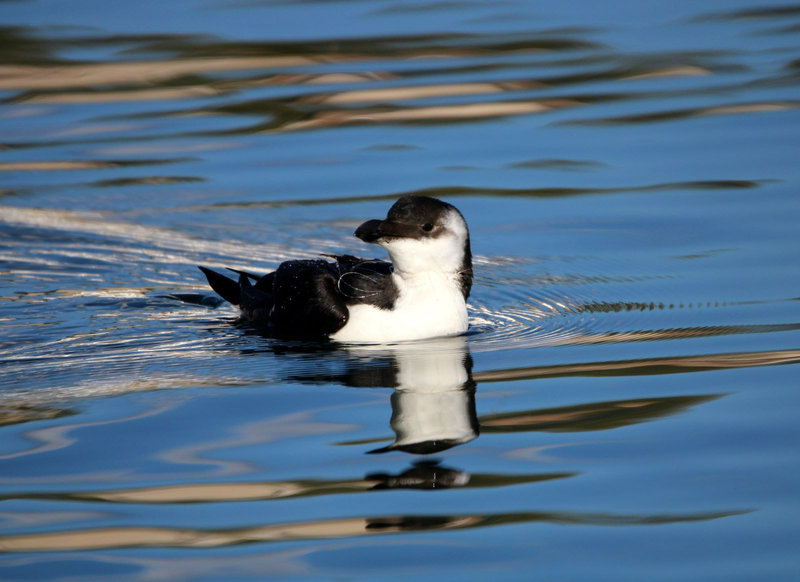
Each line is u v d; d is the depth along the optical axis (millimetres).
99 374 9945
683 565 6449
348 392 9406
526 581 6316
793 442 8039
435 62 21406
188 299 12500
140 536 6910
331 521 7059
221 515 7137
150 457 8039
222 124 18969
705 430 8320
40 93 20359
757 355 10016
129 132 18625
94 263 13586
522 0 25219
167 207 15570
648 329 11016
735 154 16500
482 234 14273
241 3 24984
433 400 9172
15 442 8320
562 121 18484
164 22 23625
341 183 16172
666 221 14328
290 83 20516
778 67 20359
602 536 6801
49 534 6938
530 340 10906
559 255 13492
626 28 23000
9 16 24062
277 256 13781
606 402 9000
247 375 9898
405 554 6641
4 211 15422
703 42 21922
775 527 6840
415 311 10977
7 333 11219
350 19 23703
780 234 13586
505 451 8070
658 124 18062
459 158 16953
